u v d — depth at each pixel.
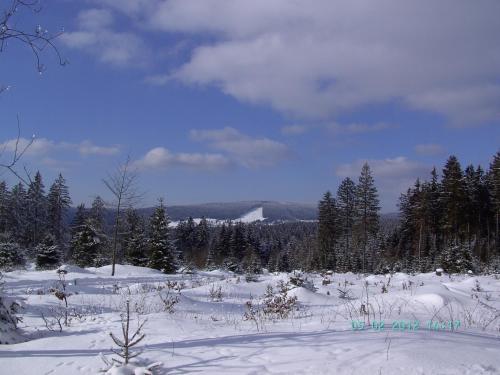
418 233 55.38
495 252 48.53
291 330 7.50
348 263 54.62
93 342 6.78
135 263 43.81
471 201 50.44
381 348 5.23
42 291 17.33
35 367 5.64
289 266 65.19
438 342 5.48
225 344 6.14
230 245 78.81
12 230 48.16
